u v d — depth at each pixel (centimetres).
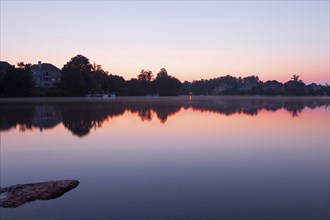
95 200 971
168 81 18612
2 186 1133
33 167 1368
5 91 10244
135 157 1538
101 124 2889
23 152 1655
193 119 3391
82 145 1845
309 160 1464
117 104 7000
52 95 11562
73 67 13325
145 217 852
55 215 867
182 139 2048
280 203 940
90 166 1374
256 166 1361
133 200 971
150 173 1260
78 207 918
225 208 906
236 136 2172
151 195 1015
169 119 3394
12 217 855
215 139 2048
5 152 1656
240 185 1104
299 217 846
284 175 1223
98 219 842
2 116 3659
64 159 1502
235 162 1433
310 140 1995
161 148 1752
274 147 1770
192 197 992
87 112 4397
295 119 3372
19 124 2856
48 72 14062
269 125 2798
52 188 1045
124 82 17188
